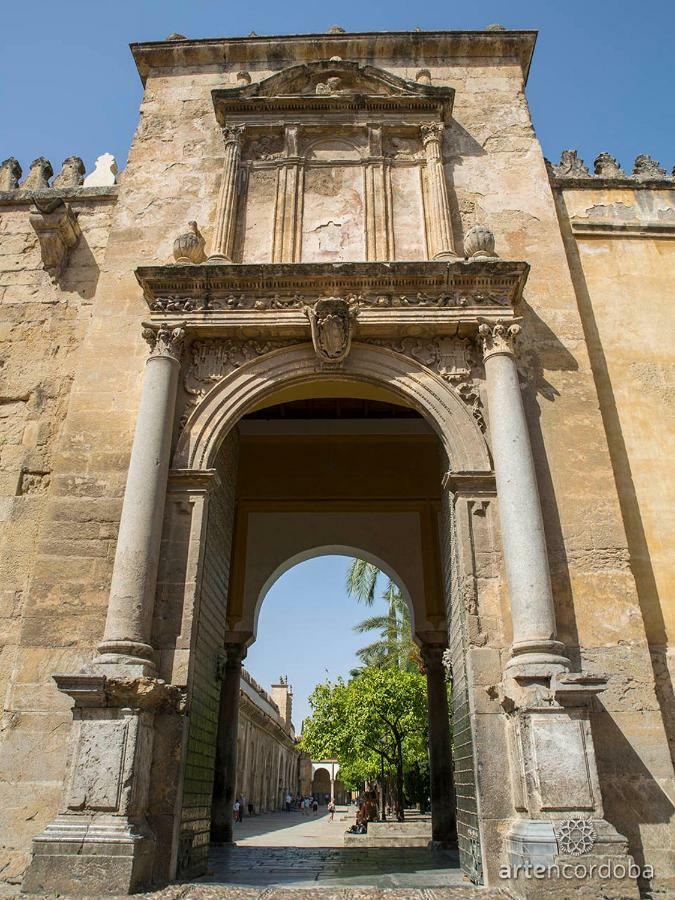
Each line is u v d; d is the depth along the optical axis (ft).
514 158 36.58
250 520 48.91
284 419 50.60
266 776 165.37
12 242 36.63
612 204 36.70
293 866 29.84
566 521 27.58
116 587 24.73
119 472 28.86
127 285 33.35
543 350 31.12
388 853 36.27
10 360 33.32
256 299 30.37
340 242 33.99
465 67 39.88
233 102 36.91
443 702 43.16
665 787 23.43
